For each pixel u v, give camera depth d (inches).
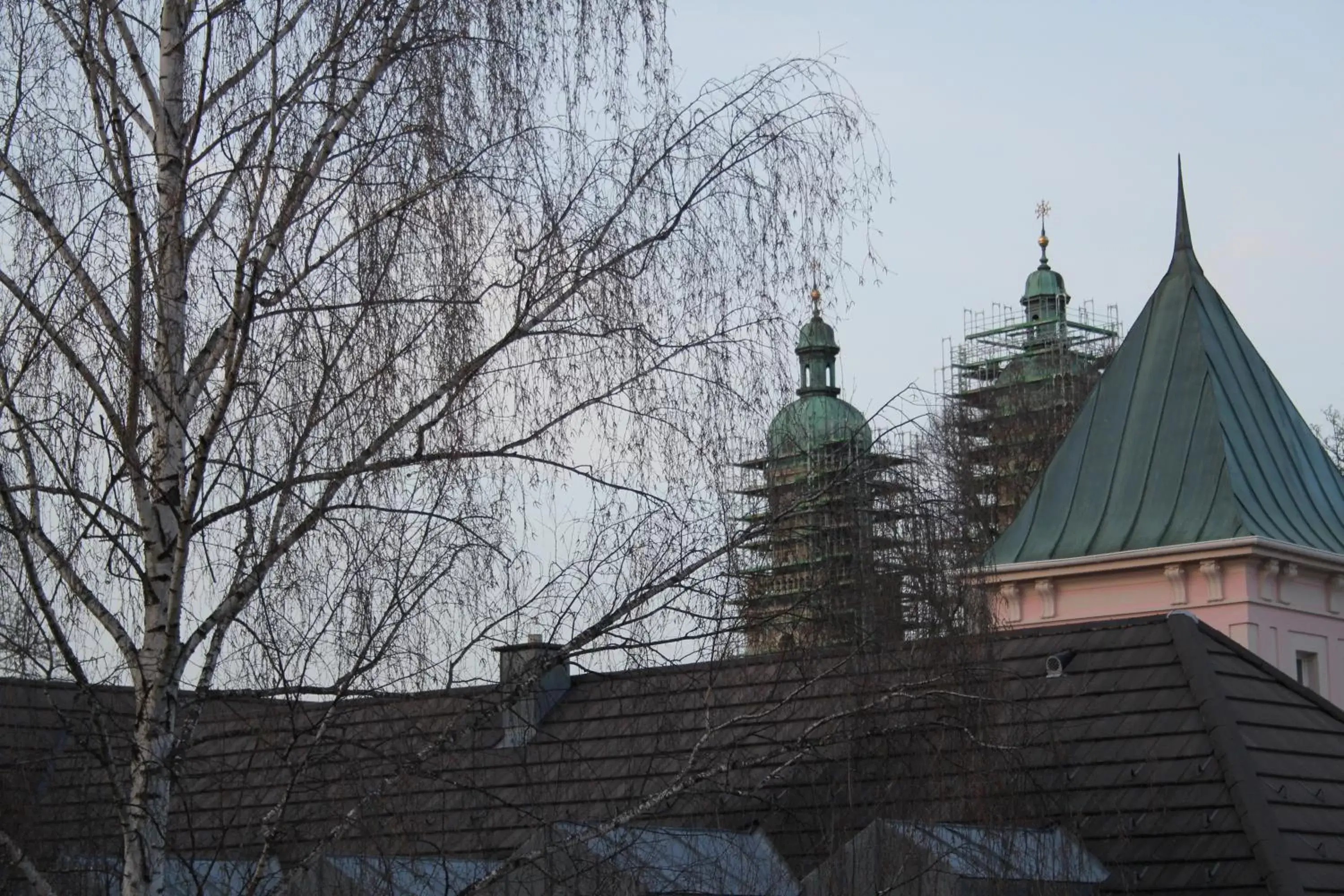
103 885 621.0
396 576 621.0
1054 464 2237.9
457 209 663.1
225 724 677.3
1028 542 2172.7
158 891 595.5
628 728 715.4
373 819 611.2
